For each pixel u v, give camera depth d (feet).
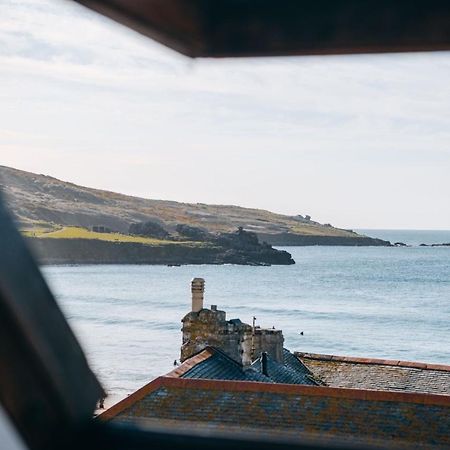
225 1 7.54
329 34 7.47
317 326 355.77
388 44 7.38
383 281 593.42
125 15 6.99
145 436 8.29
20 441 6.85
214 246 619.67
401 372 84.43
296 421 54.95
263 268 652.07
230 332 77.71
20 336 6.66
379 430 52.75
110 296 358.84
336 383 85.51
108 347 238.89
